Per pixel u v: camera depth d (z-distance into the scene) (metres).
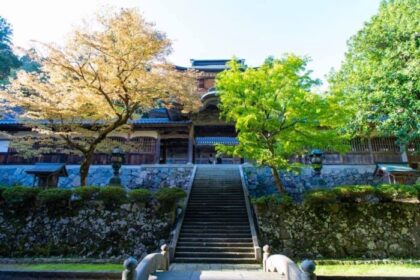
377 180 16.97
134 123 18.98
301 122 11.93
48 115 13.13
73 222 11.56
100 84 11.71
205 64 28.91
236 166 19.27
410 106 11.40
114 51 10.88
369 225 11.09
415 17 11.25
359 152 17.94
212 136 22.83
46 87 12.02
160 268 7.32
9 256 10.80
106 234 11.34
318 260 9.70
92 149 13.44
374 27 13.55
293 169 12.61
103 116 13.81
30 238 11.23
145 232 11.39
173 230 11.18
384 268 8.47
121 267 8.66
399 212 11.25
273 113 12.31
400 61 11.56
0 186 12.30
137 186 17.56
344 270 8.20
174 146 23.75
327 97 11.50
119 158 14.93
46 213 11.75
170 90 12.76
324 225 11.20
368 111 13.68
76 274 6.61
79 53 11.27
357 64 14.66
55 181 15.30
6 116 19.67
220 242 10.30
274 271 7.15
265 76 11.75
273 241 10.92
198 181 16.44
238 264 9.08
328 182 17.12
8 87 12.67
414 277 5.87
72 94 12.05
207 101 19.48
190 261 9.27
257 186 16.81
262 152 12.19
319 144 12.04
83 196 11.70
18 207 11.88
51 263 9.57
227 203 13.49
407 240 10.73
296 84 11.75
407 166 15.84
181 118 19.95
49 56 11.02
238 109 12.00
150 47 11.23
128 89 12.03
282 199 11.47
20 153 18.33
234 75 12.01
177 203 12.55
